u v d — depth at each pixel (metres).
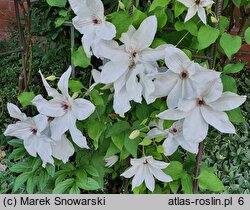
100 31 0.68
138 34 0.69
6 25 1.56
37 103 0.76
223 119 0.71
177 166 0.81
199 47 0.69
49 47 1.32
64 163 0.83
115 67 0.70
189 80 0.69
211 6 0.71
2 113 1.22
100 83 0.78
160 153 0.83
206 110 0.71
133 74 0.70
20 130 0.81
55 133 0.76
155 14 0.71
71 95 0.80
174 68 0.68
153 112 0.77
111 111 0.81
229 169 1.07
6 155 1.14
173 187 0.83
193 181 0.83
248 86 1.28
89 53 0.72
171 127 0.77
